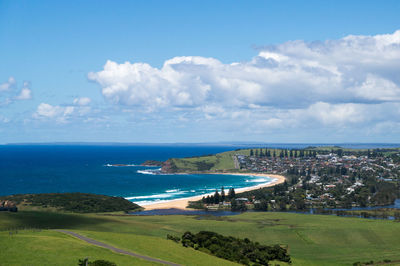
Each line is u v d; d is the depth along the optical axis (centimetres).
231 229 15738
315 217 19425
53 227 13388
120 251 7762
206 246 10519
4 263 6131
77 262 6475
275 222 17575
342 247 13638
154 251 8475
